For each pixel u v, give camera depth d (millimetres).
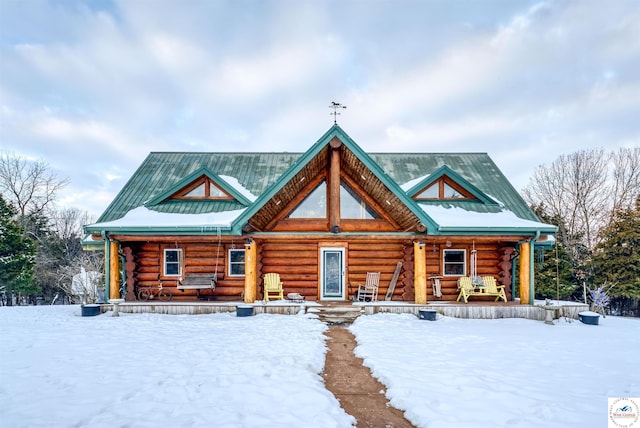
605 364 6789
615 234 27562
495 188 15547
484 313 11992
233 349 7500
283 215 13867
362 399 5430
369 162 11992
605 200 33156
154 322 10672
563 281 26422
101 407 4699
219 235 12484
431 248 14375
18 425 4199
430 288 14250
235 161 16891
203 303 12211
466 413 4625
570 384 5684
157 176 15898
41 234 34781
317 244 14180
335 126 11969
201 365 6426
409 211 12406
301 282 14133
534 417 4523
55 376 5867
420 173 16250
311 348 7594
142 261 14172
